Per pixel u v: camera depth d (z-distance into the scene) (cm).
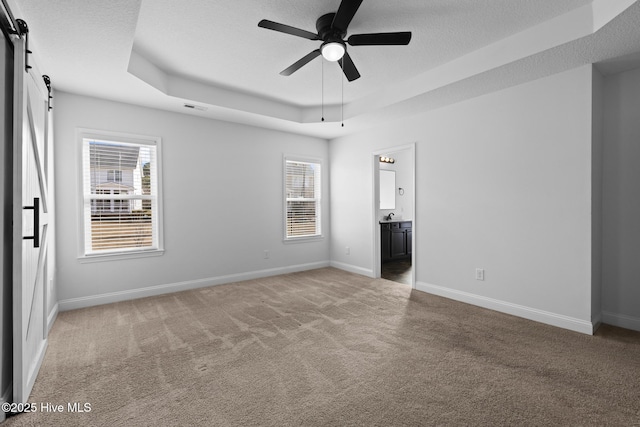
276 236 498
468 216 353
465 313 319
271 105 421
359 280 463
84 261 340
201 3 214
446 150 375
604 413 164
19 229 168
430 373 205
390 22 239
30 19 200
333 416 164
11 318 179
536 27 242
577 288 272
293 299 369
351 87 373
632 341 249
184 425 158
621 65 263
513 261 314
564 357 224
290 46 275
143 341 255
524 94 304
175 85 342
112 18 202
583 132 266
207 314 318
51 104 294
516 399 177
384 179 670
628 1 184
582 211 268
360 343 251
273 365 217
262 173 480
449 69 305
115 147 362
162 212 389
